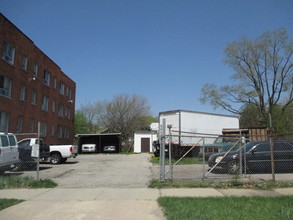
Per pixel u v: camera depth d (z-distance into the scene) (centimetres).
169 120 2311
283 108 3709
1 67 2170
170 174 1029
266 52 3647
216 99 3991
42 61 2983
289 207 649
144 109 5775
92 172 1416
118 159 2423
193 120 2280
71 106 4006
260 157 1198
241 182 965
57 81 3441
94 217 607
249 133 2527
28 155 1590
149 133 4472
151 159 2242
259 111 3991
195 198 757
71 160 2314
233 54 3784
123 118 5634
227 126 2500
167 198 752
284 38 3566
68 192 870
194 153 2208
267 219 566
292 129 3712
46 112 3072
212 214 598
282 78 3634
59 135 3512
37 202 743
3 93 2233
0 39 2158
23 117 2531
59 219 597
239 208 650
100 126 5750
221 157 1226
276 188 909
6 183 954
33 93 2789
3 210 667
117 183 1045
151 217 604
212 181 1015
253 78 3772
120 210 661
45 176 1262
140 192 863
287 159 1195
